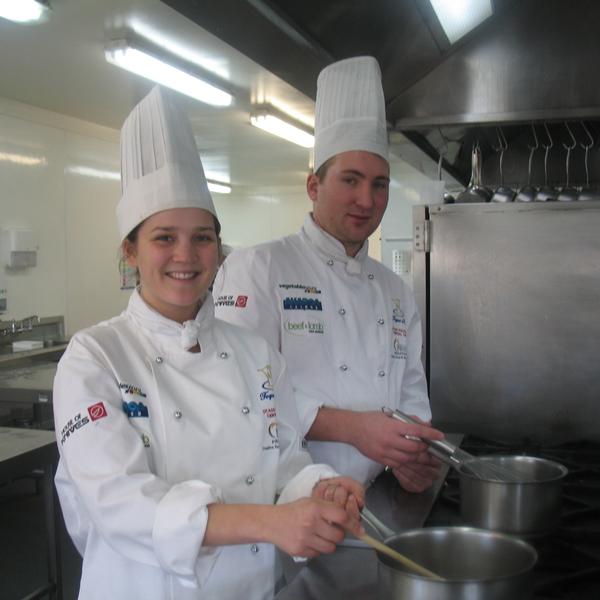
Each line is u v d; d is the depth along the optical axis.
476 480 1.05
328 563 0.95
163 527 0.80
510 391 1.95
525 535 1.02
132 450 0.86
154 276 0.95
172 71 3.24
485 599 0.69
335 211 1.39
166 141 0.96
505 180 2.81
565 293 1.88
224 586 0.94
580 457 1.54
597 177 2.69
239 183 7.59
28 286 4.19
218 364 1.02
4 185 3.97
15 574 2.52
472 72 1.87
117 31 2.86
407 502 1.22
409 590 0.71
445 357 2.00
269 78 3.52
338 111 1.36
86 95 3.93
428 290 2.01
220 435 0.97
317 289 1.41
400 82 1.86
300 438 1.13
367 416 1.22
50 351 4.00
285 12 1.12
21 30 2.85
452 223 1.97
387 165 1.40
